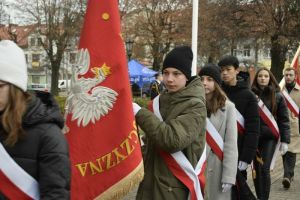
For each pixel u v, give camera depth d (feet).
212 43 131.54
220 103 15.35
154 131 11.37
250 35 125.39
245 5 125.59
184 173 11.78
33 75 201.05
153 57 147.02
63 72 184.14
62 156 8.08
